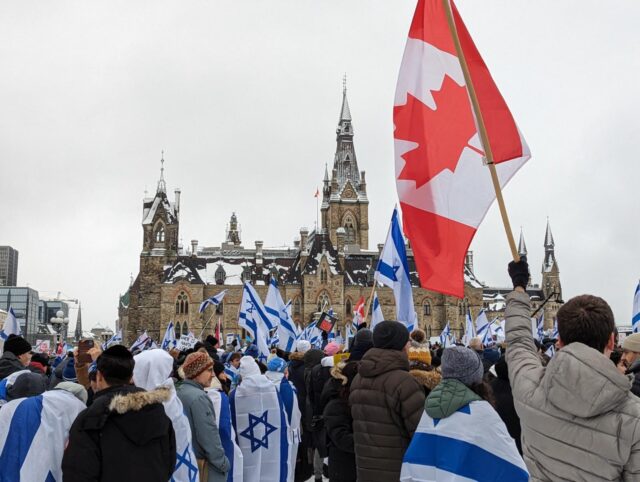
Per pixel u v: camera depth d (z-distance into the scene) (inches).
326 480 818.8
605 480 209.2
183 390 441.7
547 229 7057.1
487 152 321.4
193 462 398.0
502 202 313.9
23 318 7017.7
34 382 399.9
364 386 365.7
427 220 396.8
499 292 6801.2
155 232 6053.2
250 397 560.1
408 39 421.4
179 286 5600.4
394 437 351.9
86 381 445.4
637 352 485.4
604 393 203.9
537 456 225.8
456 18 397.4
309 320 5516.7
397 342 374.9
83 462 293.3
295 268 5880.9
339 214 6943.9
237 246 6875.0
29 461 337.7
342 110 7352.4
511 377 243.1
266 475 554.9
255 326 1183.6
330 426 426.3
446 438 284.2
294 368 803.4
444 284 384.5
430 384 395.5
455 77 402.3
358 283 5782.5
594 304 227.1
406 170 409.1
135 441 299.0
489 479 276.2
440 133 402.3
